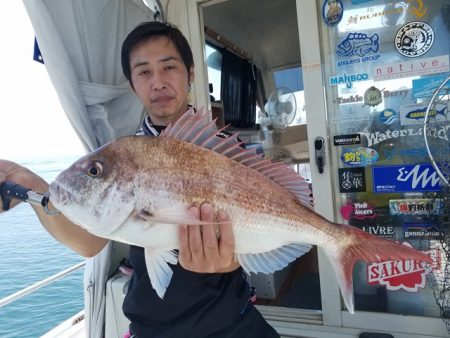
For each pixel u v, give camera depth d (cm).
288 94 563
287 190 133
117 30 285
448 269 229
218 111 393
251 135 546
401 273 247
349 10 252
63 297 613
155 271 118
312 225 133
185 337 135
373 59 249
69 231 138
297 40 532
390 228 248
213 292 134
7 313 554
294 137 543
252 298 159
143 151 115
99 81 271
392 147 247
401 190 245
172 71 150
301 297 344
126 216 113
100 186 112
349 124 256
